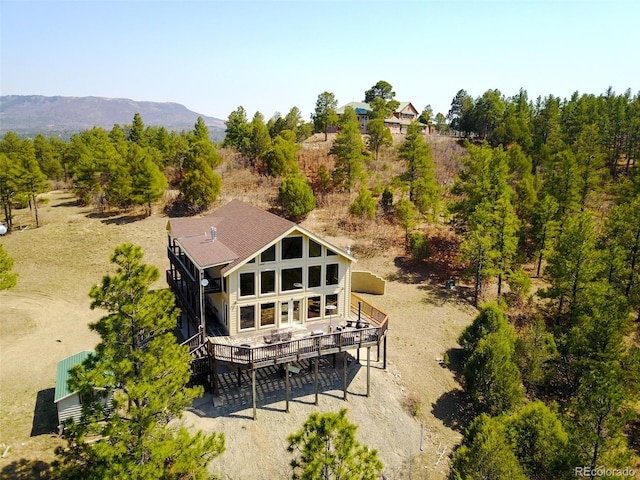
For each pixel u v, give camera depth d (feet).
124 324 51.49
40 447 62.59
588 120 214.90
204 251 81.61
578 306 100.12
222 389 77.82
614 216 120.26
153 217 160.04
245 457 64.95
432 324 108.06
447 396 84.94
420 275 132.05
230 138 233.14
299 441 43.01
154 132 264.31
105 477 42.68
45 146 220.84
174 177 192.34
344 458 41.11
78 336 98.48
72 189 201.98
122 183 160.04
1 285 92.12
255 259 78.18
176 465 46.50
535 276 136.26
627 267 112.27
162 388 50.14
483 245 115.75
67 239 146.30
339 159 173.58
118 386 51.60
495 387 79.66
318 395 78.48
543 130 234.38
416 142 157.48
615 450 62.80
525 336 93.04
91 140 223.10
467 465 57.52
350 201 169.78
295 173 181.47
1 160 152.15
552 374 90.07
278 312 81.92
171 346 53.83
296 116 249.14
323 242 81.71
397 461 68.85
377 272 131.85
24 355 89.30
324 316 86.22
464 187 137.59
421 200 153.89
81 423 48.26
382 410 77.66
